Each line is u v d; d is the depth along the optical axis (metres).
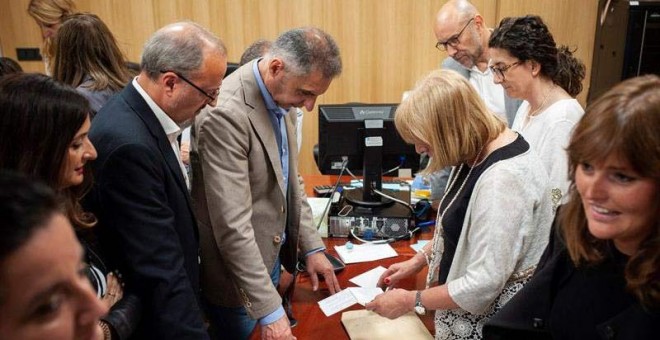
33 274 0.47
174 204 1.28
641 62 2.99
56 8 2.58
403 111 1.29
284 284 1.76
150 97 1.25
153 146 1.20
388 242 2.01
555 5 3.68
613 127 0.67
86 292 0.52
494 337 1.02
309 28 1.49
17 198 0.48
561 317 0.91
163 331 1.19
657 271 0.71
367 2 3.92
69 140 1.01
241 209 1.44
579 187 0.75
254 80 1.52
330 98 4.17
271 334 1.44
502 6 3.73
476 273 1.22
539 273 0.99
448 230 1.35
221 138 1.42
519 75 1.84
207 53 1.24
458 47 2.49
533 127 1.86
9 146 0.97
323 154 2.20
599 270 0.84
